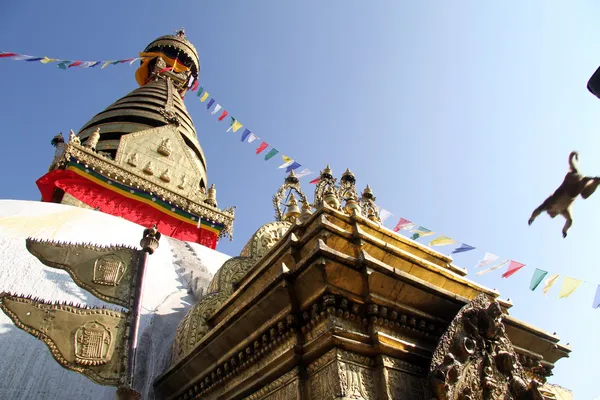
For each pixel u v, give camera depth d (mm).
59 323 6875
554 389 10789
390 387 6309
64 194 21797
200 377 8172
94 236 13938
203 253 16375
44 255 7184
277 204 13523
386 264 7344
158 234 8086
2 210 14094
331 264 6637
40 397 8312
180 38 41688
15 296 6777
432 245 13031
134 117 30844
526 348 8625
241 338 7625
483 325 7000
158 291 12547
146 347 10297
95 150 24047
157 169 25672
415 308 7297
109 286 7402
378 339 6547
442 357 6422
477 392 6559
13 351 8781
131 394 6660
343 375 6086
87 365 6703
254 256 11461
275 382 6844
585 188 3559
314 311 6676
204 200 26234
